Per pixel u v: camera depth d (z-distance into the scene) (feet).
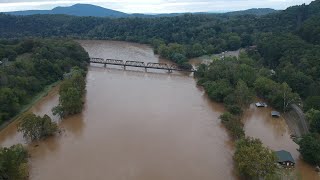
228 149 340.59
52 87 547.90
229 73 532.32
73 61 648.79
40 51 620.90
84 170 302.66
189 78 617.21
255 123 410.31
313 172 299.58
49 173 297.94
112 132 377.91
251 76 516.32
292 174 274.57
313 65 521.65
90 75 628.69
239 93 442.50
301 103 445.78
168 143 352.49
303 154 312.09
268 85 470.80
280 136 375.86
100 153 332.39
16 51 643.86
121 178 290.35
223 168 306.35
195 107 457.68
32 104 470.80
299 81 481.05
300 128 383.45
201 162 316.40
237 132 351.25
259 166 264.11
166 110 444.96
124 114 428.97
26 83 491.31
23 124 354.74
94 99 486.38
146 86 558.97
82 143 352.69
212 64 599.98
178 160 319.88
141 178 290.35
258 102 469.57
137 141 356.79
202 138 364.58
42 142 356.18
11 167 263.49
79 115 426.10
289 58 581.94
